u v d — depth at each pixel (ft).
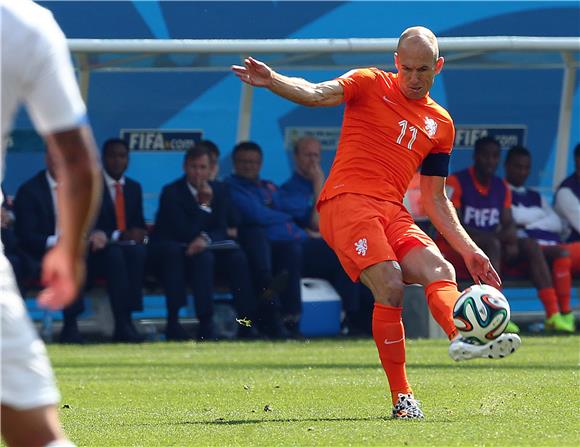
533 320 185.88
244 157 169.17
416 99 79.25
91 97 179.52
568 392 92.32
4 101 40.01
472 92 190.29
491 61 183.32
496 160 172.65
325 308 168.86
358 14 181.57
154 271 164.25
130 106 181.06
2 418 41.39
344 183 78.43
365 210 77.05
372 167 78.13
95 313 168.55
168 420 79.05
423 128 78.79
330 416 79.66
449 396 90.17
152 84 181.47
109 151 164.86
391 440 66.28
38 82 39.91
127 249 159.22
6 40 39.60
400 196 79.00
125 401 91.50
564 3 187.73
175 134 182.91
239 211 166.71
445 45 163.73
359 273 77.25
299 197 173.47
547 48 166.40
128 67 177.88
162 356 135.64
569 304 173.58
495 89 190.80
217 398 92.68
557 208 182.70
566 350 138.41
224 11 178.40
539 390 93.91
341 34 181.16
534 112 192.44
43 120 40.06
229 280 164.35
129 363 126.62
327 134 187.93
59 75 40.06
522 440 66.03
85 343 157.07
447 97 189.67
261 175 186.09
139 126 181.78
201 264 161.58
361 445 64.54
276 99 185.98
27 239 157.38
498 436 67.62
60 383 105.60
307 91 76.13
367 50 163.73
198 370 117.91
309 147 174.09
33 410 41.22
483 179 172.96
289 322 164.04
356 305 168.35
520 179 180.34
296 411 83.15
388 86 79.20
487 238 168.96
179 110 182.80
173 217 162.71
